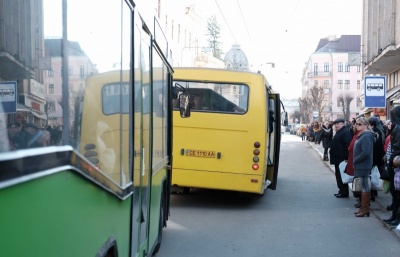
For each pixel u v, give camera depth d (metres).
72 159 3.10
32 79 2.94
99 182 3.72
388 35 26.53
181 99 10.25
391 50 25.30
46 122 2.98
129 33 4.89
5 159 2.15
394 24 25.53
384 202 13.51
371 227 10.76
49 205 2.67
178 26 50.47
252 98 12.40
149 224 6.52
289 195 15.59
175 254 8.45
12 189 2.21
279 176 21.48
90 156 3.58
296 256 8.48
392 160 10.12
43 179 2.59
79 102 3.44
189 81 12.55
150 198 6.56
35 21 3.00
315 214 12.30
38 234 2.51
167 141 9.04
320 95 98.56
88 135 3.57
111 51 4.23
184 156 12.52
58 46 3.17
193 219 11.51
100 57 3.93
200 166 12.49
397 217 10.72
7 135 2.66
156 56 7.07
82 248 3.29
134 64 5.07
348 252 8.76
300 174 22.41
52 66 3.11
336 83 111.88
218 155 12.44
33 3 3.01
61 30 3.20
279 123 14.57
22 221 2.31
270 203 13.95
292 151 40.00
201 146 12.49
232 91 12.48
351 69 111.62
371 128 12.77
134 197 5.13
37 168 2.51
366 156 11.67
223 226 10.80
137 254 5.47
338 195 15.13
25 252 2.35
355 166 11.90
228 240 9.53
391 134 10.27
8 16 2.92
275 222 11.30
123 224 4.64
